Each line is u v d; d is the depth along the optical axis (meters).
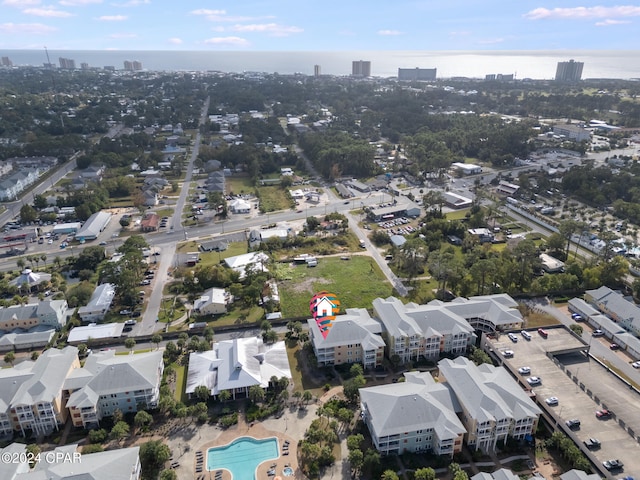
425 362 179.75
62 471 117.12
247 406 158.00
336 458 137.38
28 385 149.25
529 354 173.00
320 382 170.00
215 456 138.50
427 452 138.62
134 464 125.56
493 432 137.88
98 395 150.62
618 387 156.88
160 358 170.75
